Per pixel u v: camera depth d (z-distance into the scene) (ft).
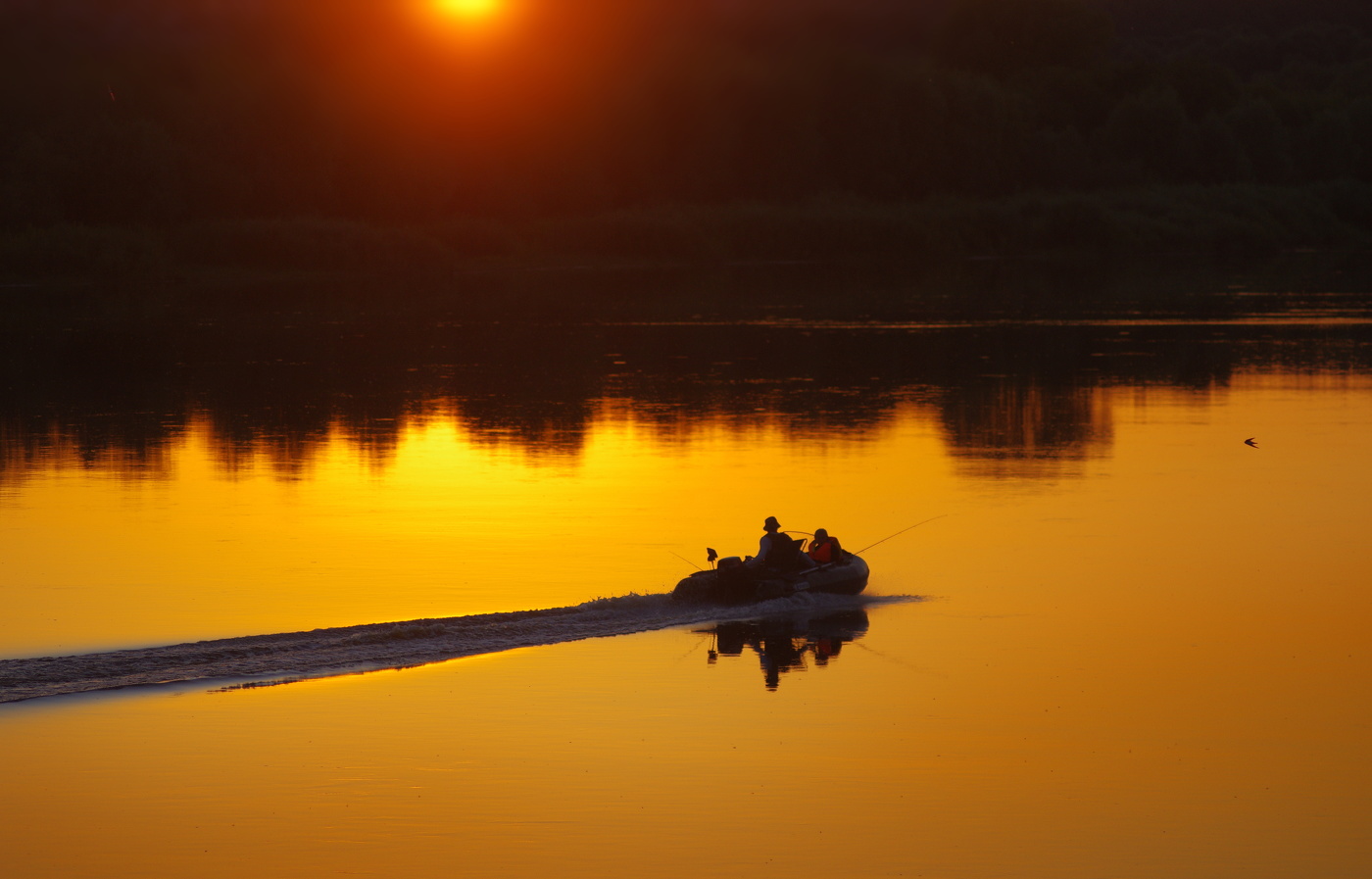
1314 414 354.54
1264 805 127.85
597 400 383.24
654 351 505.25
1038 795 129.49
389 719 145.18
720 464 288.92
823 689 155.94
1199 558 213.46
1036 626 179.32
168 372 443.32
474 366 460.14
